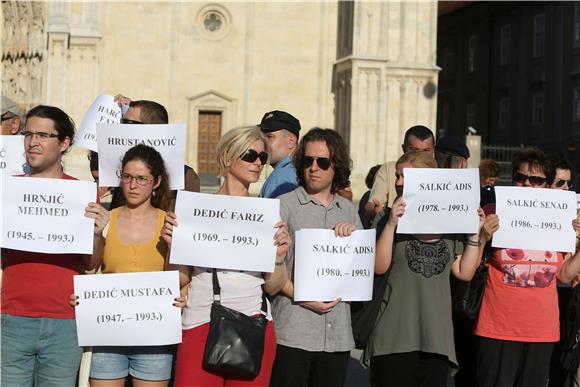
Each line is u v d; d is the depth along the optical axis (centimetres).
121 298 684
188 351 676
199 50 3966
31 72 2620
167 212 721
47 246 679
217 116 4019
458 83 6619
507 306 806
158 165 710
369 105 3841
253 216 679
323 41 4059
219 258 677
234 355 654
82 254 710
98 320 682
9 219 678
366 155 3841
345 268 721
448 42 6812
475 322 830
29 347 692
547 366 821
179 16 3931
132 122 848
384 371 771
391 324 766
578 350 865
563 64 5372
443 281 773
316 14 4059
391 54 3922
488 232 789
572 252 817
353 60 3800
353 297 724
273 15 4022
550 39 5506
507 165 4419
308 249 718
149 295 687
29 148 708
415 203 758
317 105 4069
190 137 3966
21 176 718
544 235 803
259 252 679
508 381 811
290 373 718
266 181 887
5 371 691
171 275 689
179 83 3947
